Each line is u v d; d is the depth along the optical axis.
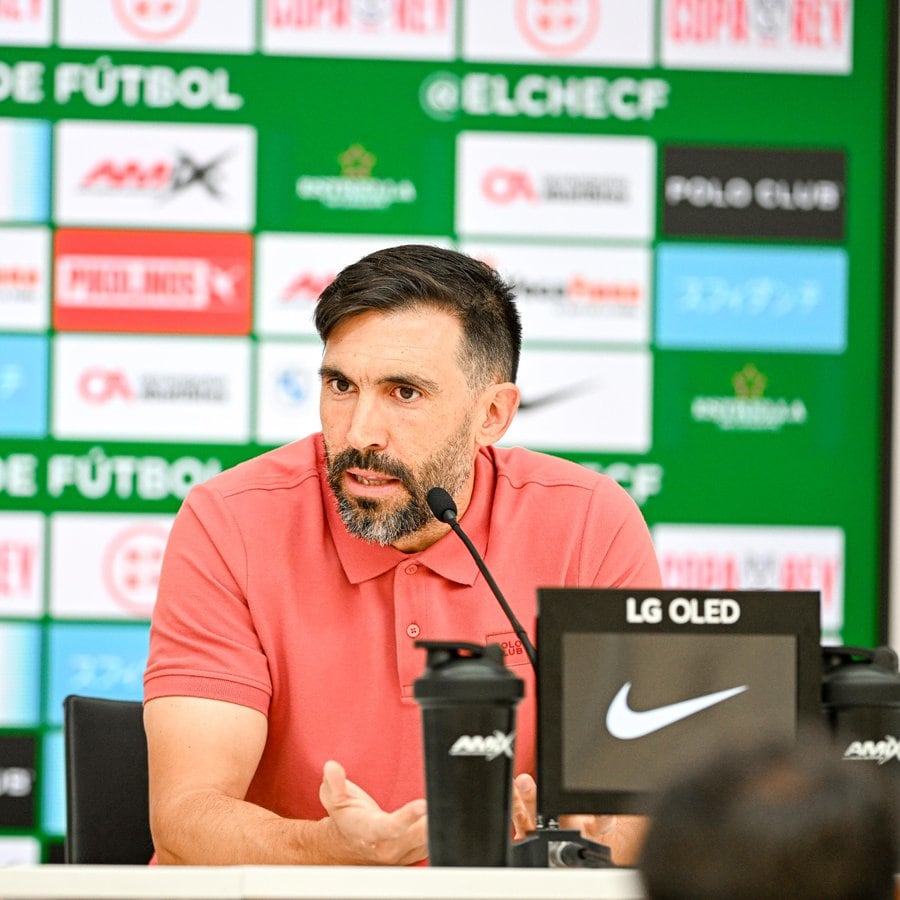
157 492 10.95
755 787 1.81
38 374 10.89
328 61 11.11
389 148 11.12
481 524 6.01
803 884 1.77
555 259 11.14
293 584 5.80
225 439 10.99
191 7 11.04
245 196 11.04
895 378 11.24
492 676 3.90
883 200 11.29
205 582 5.74
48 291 10.91
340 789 4.27
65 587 10.90
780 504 11.23
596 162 11.18
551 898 3.37
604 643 4.29
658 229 11.20
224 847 4.82
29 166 10.92
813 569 11.23
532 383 11.10
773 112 11.28
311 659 5.70
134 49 11.01
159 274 10.97
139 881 3.37
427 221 11.13
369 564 5.80
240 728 5.46
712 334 11.22
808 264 11.27
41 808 10.82
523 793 4.74
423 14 11.14
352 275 5.49
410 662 5.67
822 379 11.27
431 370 5.40
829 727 4.26
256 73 11.08
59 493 10.91
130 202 10.97
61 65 10.97
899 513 11.20
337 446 5.47
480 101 11.16
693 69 11.24
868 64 11.31
